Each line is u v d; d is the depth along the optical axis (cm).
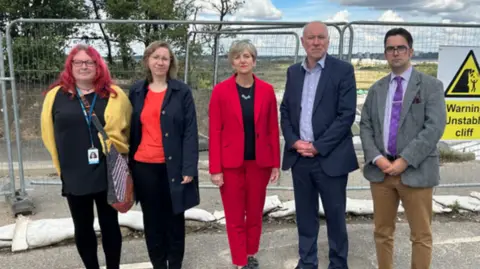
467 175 616
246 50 305
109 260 319
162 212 323
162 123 299
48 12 1310
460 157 697
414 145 277
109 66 538
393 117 292
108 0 1394
